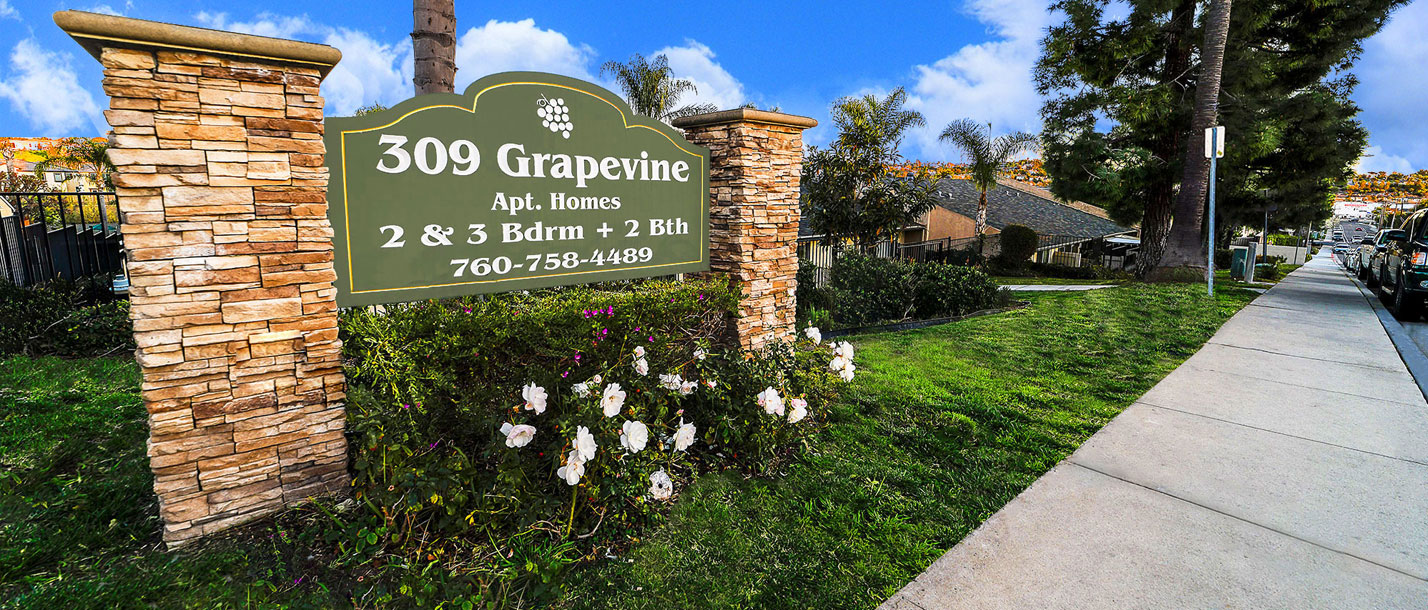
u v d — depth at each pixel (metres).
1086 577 2.74
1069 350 6.91
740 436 3.72
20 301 5.83
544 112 3.79
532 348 3.50
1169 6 16.38
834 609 2.53
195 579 2.47
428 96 3.34
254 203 2.61
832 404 4.86
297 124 2.68
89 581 2.42
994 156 23.92
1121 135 19.08
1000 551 2.94
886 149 15.91
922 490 3.54
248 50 2.49
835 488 3.53
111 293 7.05
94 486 3.10
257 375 2.72
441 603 2.40
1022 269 24.44
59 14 2.11
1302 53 18.58
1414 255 9.72
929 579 2.72
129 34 2.25
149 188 2.40
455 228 3.52
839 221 15.75
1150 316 8.95
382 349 2.99
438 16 5.75
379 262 3.29
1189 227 14.98
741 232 4.73
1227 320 8.83
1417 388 5.51
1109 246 36.78
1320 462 3.94
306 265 2.77
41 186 16.86
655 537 2.98
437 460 2.78
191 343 2.56
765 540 3.00
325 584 2.49
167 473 2.61
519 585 2.56
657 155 4.41
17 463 3.33
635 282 4.75
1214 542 3.03
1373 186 116.50
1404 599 2.60
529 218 3.81
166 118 2.40
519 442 2.77
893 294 9.51
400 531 2.72
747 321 4.85
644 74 18.39
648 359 4.03
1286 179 20.22
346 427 3.05
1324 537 3.08
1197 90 14.66
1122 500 3.44
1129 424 4.62
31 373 4.91
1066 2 18.33
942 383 5.59
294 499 2.90
